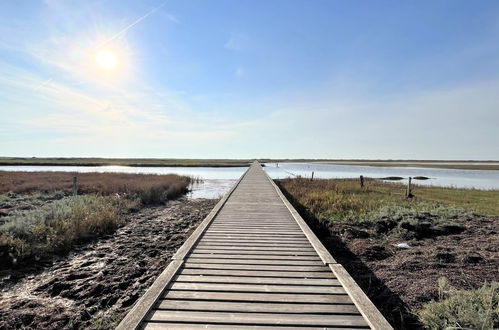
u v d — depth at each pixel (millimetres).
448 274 4969
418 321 3611
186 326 2717
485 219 9539
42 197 14742
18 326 3887
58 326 3896
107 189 17125
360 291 3363
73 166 55750
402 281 4781
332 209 11492
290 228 6520
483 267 5270
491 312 3131
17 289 5047
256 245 5258
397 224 8523
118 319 4012
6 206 12219
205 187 23297
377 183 23656
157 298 3162
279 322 2803
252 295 3338
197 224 10383
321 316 2934
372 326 2707
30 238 7027
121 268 5996
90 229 8656
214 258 4566
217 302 3174
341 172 46938
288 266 4262
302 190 17047
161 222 10609
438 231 7977
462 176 41469
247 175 23609
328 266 4230
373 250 6484
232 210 8648
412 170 58969
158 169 50219
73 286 5117
